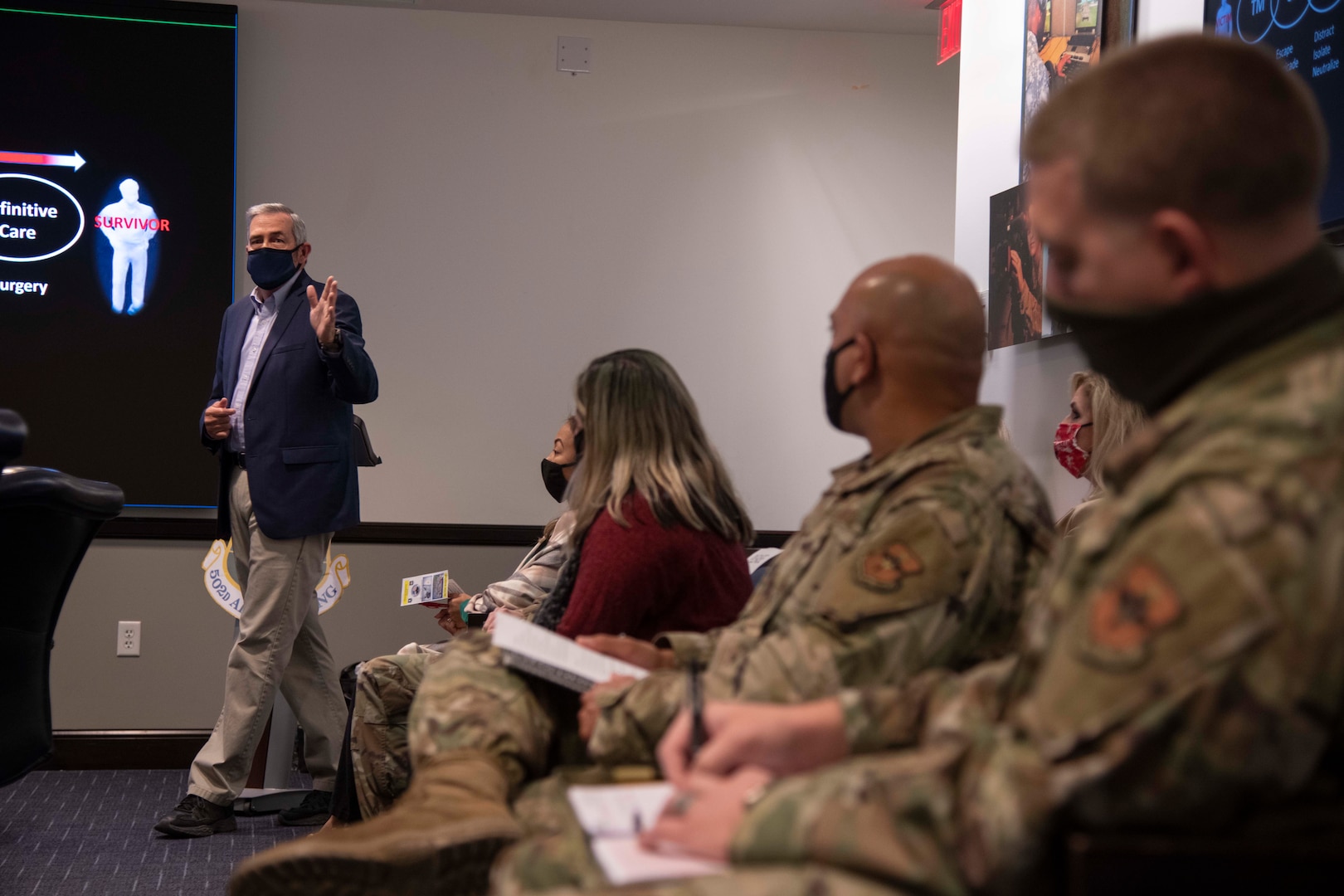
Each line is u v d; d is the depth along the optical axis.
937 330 1.28
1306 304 0.76
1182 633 0.66
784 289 4.78
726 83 4.76
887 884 0.73
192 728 4.25
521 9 4.57
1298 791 0.70
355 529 4.38
